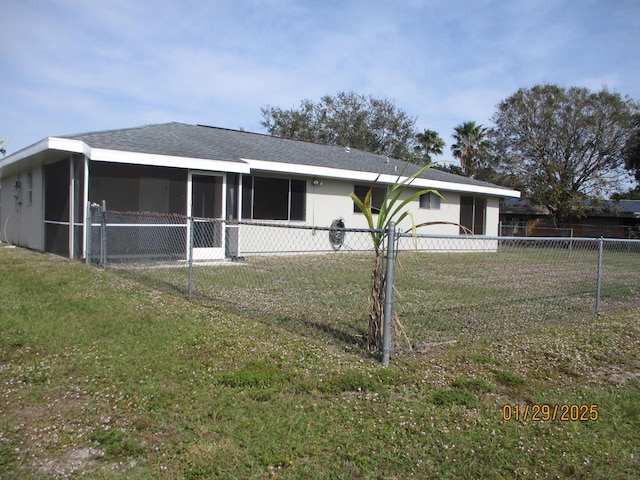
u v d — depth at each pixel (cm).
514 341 518
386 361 426
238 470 258
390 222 431
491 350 481
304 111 4038
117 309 582
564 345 507
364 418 322
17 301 616
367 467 266
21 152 1149
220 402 337
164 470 256
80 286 721
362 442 291
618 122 2881
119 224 952
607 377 425
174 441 286
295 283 834
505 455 284
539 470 270
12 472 250
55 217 1166
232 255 1142
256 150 1409
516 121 3158
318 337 500
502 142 3250
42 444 278
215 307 618
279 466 264
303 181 1428
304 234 1435
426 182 1644
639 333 574
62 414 314
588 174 3034
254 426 304
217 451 274
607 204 3055
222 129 1691
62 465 259
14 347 440
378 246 456
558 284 942
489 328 570
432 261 1313
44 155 1078
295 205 1412
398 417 324
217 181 1125
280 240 1382
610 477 265
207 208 1116
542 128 3070
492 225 2002
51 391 349
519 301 741
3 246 1461
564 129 2989
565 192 3027
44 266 921
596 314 670
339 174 1442
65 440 282
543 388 389
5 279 777
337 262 1138
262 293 732
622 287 925
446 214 1828
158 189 1053
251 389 360
